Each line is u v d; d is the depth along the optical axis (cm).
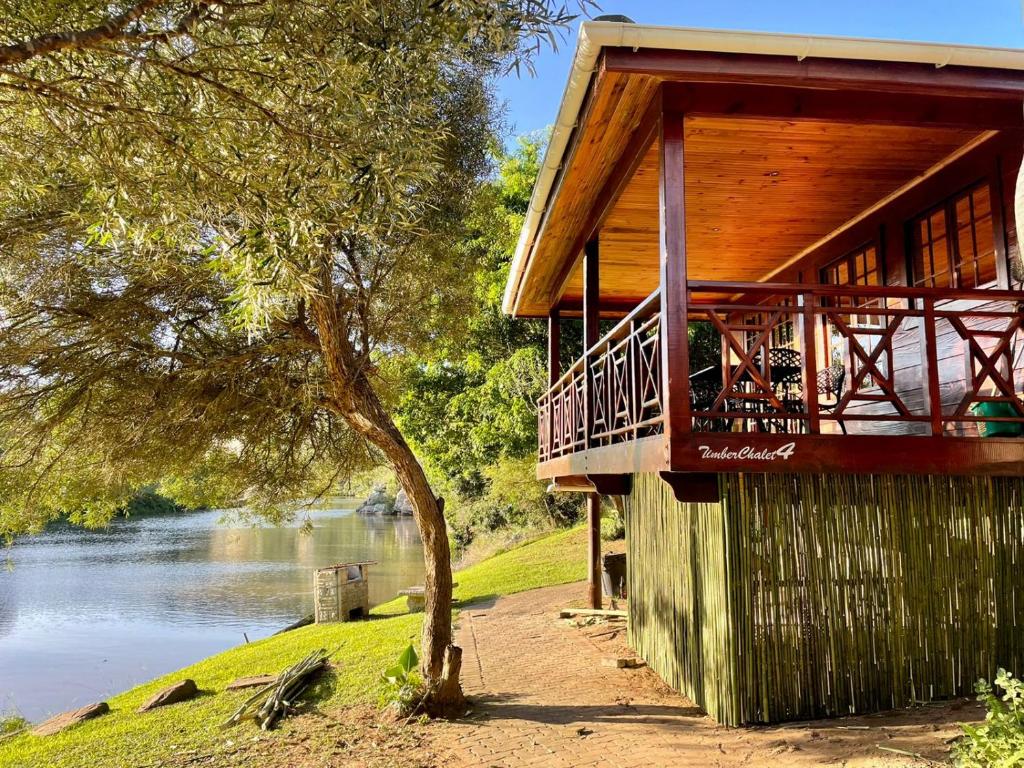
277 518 830
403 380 1009
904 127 507
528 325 1870
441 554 666
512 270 887
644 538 801
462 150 721
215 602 1848
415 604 1315
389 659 859
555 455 902
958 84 415
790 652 522
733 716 520
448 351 1034
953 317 453
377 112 330
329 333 625
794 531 528
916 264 646
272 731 640
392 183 341
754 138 540
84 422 631
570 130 504
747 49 395
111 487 688
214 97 343
